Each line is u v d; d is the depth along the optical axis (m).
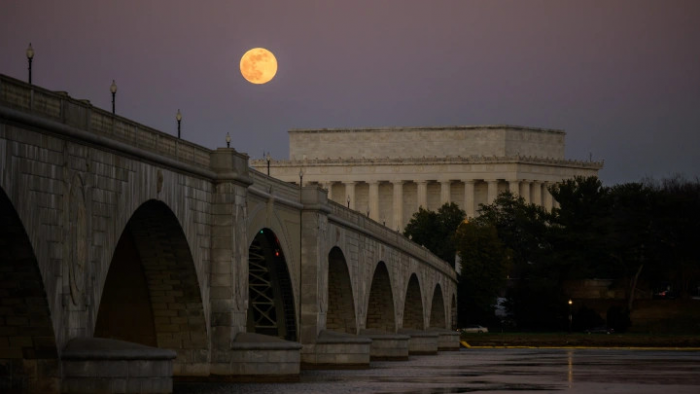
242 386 99.75
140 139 84.56
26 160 66.25
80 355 72.88
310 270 134.12
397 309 191.50
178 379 100.56
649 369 150.38
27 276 68.50
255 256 127.38
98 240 76.38
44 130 68.06
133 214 90.69
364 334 162.88
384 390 106.94
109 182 77.94
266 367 102.56
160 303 98.81
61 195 70.75
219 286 101.19
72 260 72.50
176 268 96.81
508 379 126.69
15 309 70.06
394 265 188.38
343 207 153.00
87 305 75.19
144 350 76.12
